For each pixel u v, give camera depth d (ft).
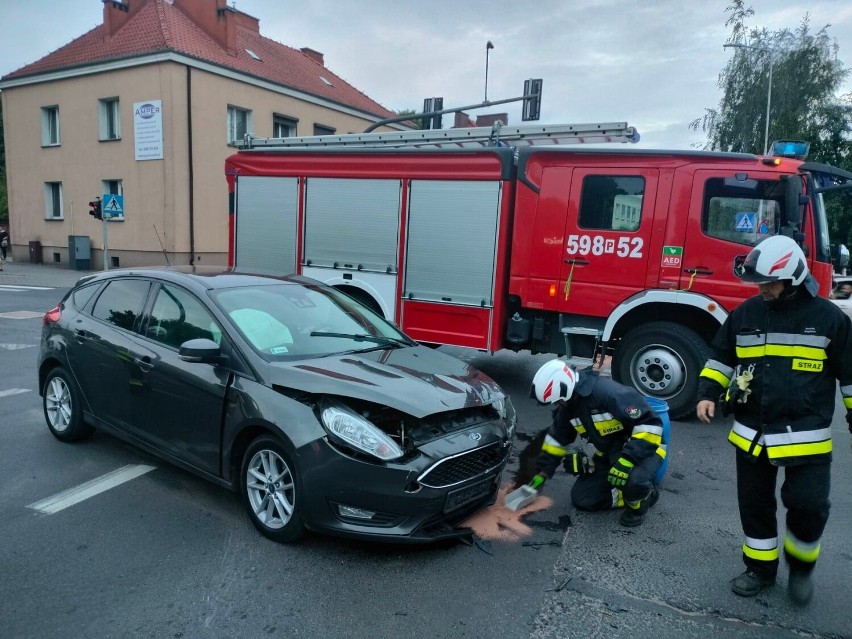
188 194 72.49
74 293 17.10
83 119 77.10
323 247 25.49
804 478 9.56
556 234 21.58
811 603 10.11
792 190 18.52
